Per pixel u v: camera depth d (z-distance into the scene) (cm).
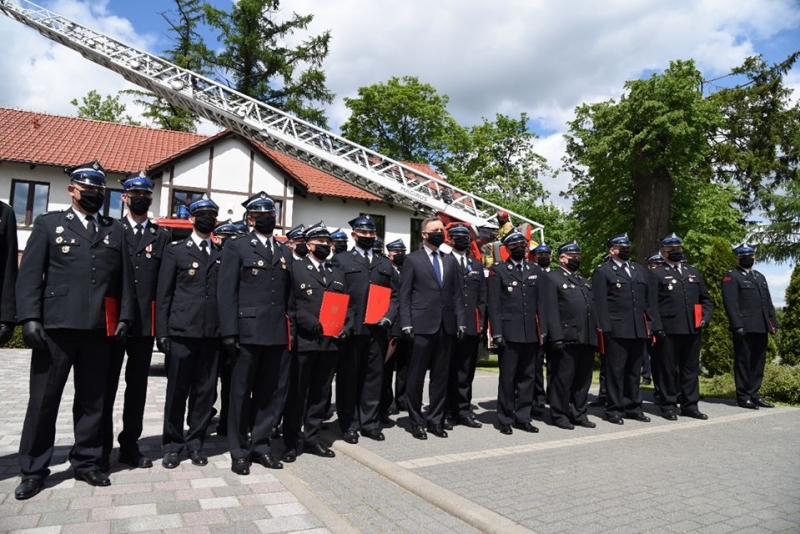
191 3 3309
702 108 2162
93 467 440
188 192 1923
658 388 796
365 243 644
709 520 372
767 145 2997
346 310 565
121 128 2272
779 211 2350
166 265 509
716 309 1083
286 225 2005
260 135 1511
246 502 402
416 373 630
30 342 407
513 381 669
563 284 704
